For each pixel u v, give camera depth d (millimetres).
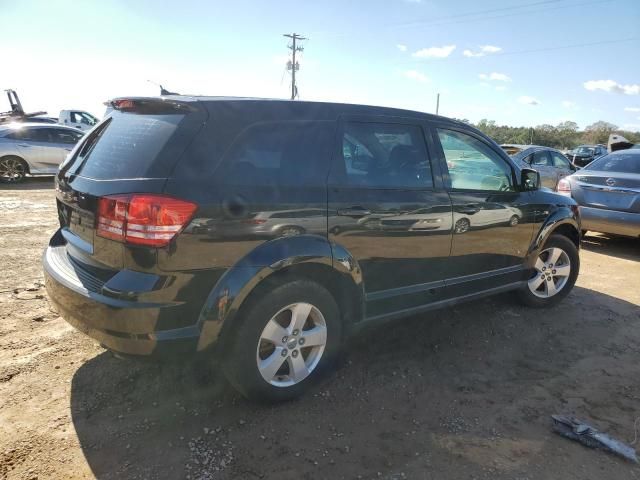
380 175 3275
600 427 2906
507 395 3213
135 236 2375
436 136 3688
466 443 2697
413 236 3387
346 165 3102
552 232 4707
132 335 2424
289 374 2984
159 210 2367
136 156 2580
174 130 2568
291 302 2844
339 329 3148
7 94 19094
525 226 4305
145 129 2711
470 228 3791
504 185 4223
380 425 2824
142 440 2582
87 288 2547
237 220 2570
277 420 2812
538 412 3031
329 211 2920
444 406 3051
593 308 4883
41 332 3699
